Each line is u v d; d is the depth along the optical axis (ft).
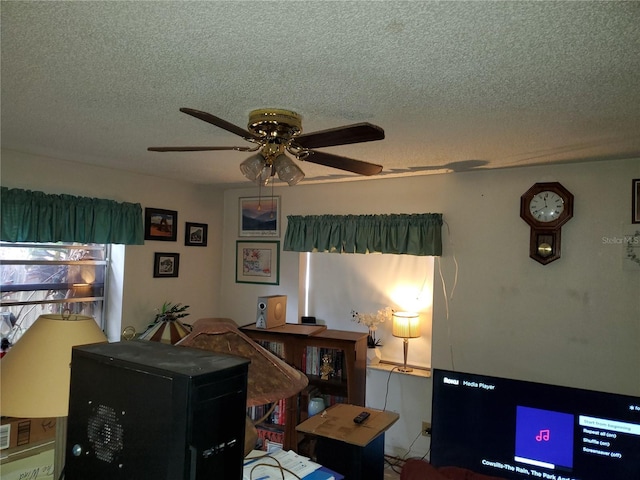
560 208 10.19
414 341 12.69
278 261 14.38
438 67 5.09
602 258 9.88
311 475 4.96
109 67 5.31
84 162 11.11
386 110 6.59
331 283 13.99
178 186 13.92
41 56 5.03
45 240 10.43
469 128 7.42
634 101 6.05
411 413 12.13
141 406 3.09
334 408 9.34
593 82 5.43
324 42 4.55
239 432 3.23
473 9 3.87
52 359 4.43
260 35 4.44
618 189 9.77
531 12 3.90
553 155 9.34
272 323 12.83
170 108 6.75
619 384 9.67
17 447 4.86
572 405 6.87
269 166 6.37
